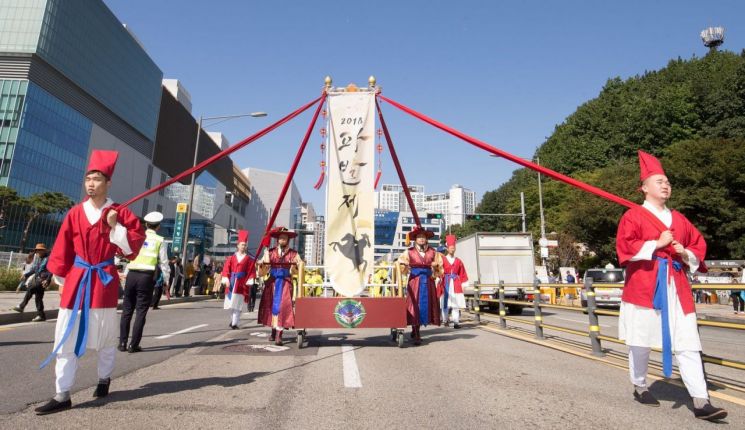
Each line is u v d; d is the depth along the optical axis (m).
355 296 7.18
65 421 3.21
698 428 3.31
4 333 7.84
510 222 60.25
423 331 10.07
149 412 3.45
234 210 116.06
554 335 9.66
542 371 5.39
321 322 7.01
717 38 89.69
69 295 3.56
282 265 7.52
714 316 16.97
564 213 46.78
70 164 62.47
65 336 3.48
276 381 4.61
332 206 7.50
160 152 83.12
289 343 7.58
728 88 48.06
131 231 3.84
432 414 3.56
